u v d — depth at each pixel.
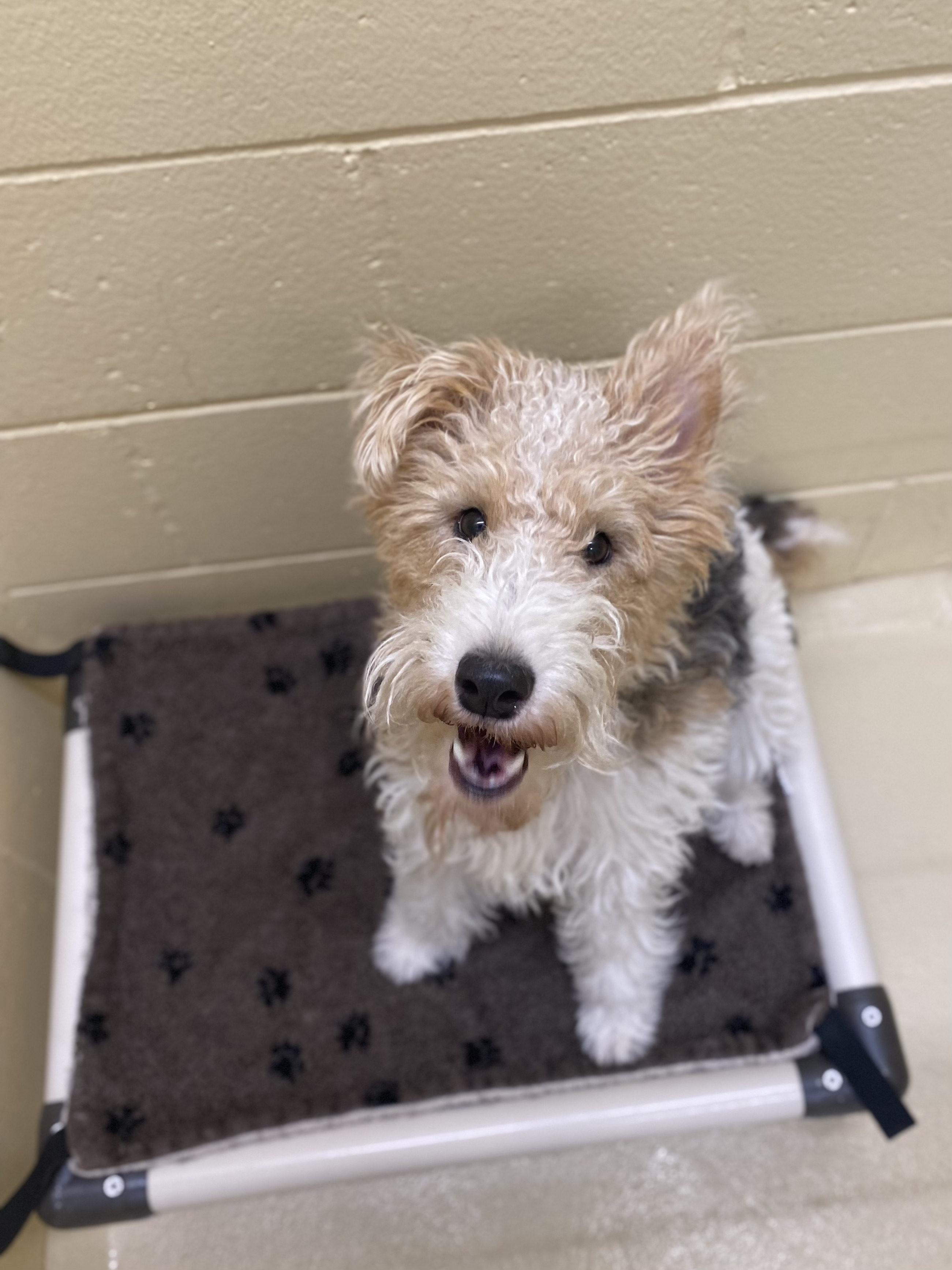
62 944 1.79
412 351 1.18
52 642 2.08
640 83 1.19
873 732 2.13
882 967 1.90
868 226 1.40
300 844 1.90
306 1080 1.68
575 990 1.75
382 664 1.13
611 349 1.56
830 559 2.16
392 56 1.14
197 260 1.35
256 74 1.15
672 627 1.33
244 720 1.98
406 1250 1.70
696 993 1.73
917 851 2.01
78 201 1.26
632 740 1.30
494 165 1.27
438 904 1.67
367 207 1.31
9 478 1.67
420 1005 1.75
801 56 1.18
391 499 1.20
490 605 1.02
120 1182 1.56
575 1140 1.58
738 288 1.47
